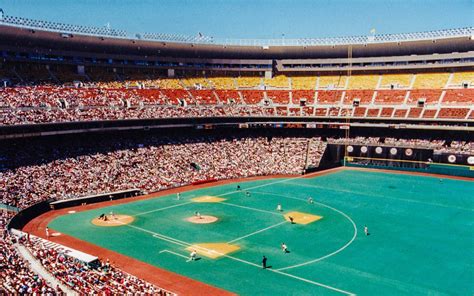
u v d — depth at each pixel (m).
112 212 65.62
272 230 56.75
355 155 109.56
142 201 73.62
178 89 115.31
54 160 79.94
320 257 46.97
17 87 89.69
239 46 127.69
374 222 60.62
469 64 113.12
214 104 113.50
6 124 72.12
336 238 53.50
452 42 113.31
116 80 109.50
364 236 54.34
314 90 122.81
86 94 96.88
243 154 106.00
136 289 34.84
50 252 42.94
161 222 60.47
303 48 128.12
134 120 92.62
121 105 97.81
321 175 98.75
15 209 59.00
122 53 113.69
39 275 35.53
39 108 84.06
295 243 51.59
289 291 38.31
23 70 97.12
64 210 67.06
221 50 127.25
